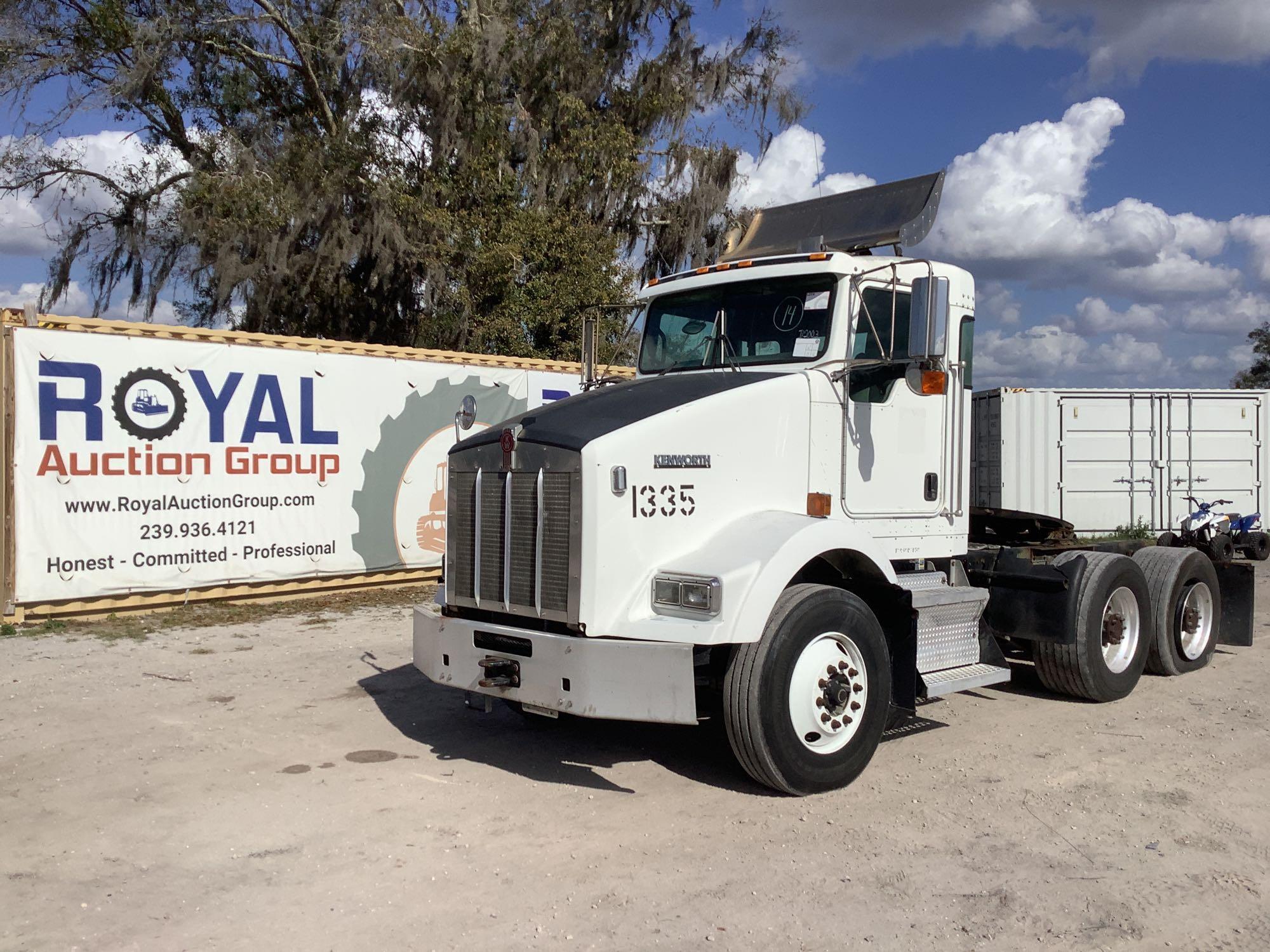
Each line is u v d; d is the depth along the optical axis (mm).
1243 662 9062
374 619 10523
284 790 5363
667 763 5934
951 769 5816
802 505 5875
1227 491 16516
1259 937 3781
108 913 3922
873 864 4434
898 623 5832
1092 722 6883
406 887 4191
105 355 9961
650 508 5203
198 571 10742
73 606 9883
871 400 6242
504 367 13727
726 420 5543
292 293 23203
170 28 23391
